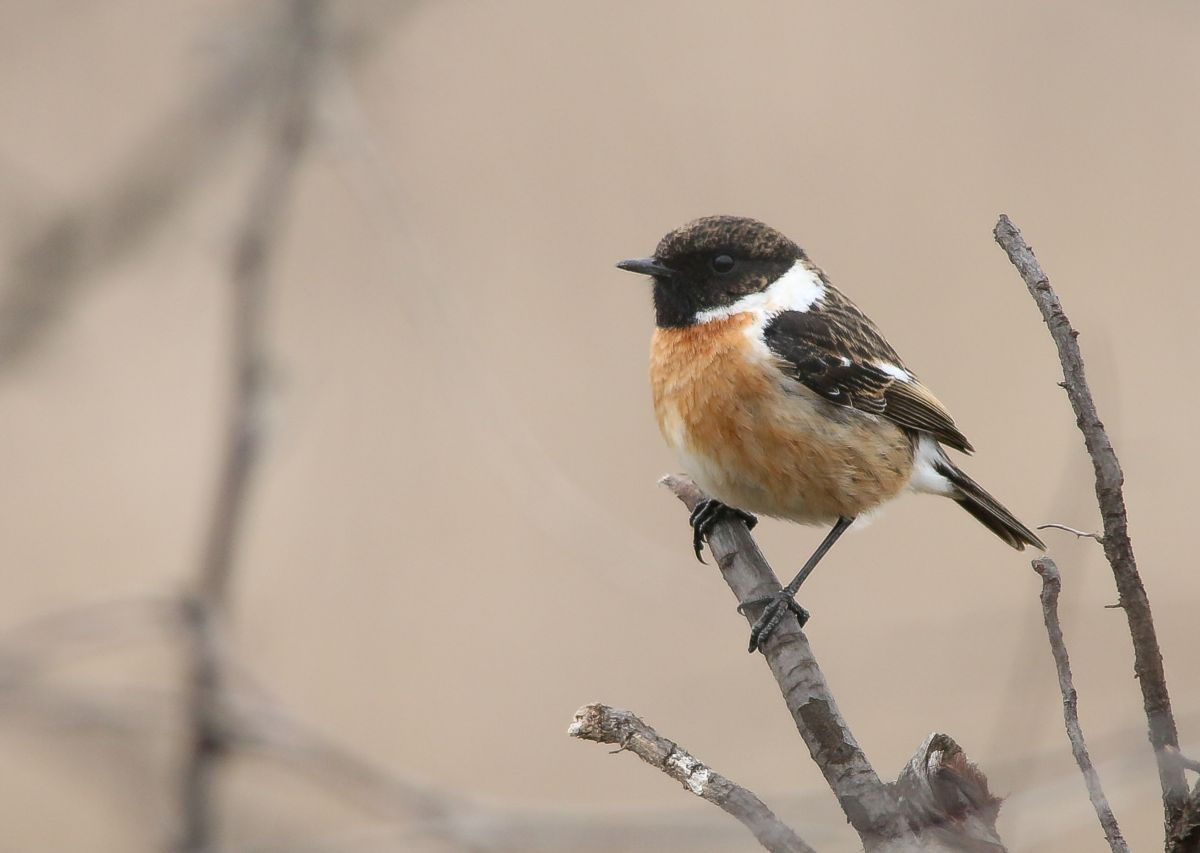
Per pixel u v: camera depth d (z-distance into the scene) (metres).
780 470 10.98
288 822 10.27
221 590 10.91
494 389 10.84
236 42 11.26
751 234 11.48
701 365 11.03
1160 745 5.45
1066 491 6.54
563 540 10.48
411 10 11.92
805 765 9.24
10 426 15.97
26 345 11.18
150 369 15.89
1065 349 5.85
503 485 15.75
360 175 11.16
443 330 10.97
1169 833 5.41
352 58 11.62
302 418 11.84
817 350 11.03
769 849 5.96
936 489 12.01
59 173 15.38
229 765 9.81
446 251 16.25
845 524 11.41
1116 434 6.36
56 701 9.12
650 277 11.88
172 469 16.02
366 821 11.28
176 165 11.32
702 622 11.90
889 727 11.55
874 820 6.18
